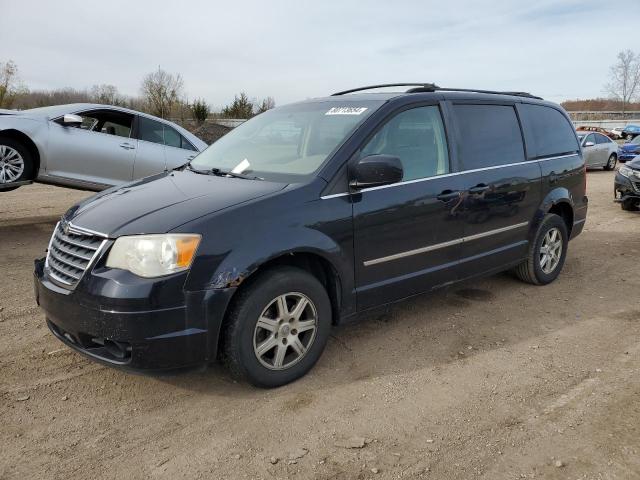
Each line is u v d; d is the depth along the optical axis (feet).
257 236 10.09
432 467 8.63
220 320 9.77
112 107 25.88
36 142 22.67
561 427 9.72
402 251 12.60
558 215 18.31
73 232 10.37
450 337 13.60
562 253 18.15
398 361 12.25
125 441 9.26
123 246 9.54
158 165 26.55
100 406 10.30
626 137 131.23
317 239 10.87
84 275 9.62
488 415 10.11
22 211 28.99
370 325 14.26
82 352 10.09
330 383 11.22
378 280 12.29
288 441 9.29
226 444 9.20
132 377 11.40
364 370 11.80
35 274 11.04
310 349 11.25
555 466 8.67
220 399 10.59
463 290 17.24
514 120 16.30
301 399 10.59
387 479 8.35
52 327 11.00
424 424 9.80
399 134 12.84
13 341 12.91
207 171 13.05
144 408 10.27
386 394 10.82
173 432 9.53
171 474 8.45
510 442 9.29
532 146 16.70
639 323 14.62
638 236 25.84
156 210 10.26
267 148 13.26
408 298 13.09
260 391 10.86
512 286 17.69
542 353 12.75
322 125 12.92
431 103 13.78
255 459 8.82
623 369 11.94
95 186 24.73
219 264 9.68
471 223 14.25
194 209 10.17
